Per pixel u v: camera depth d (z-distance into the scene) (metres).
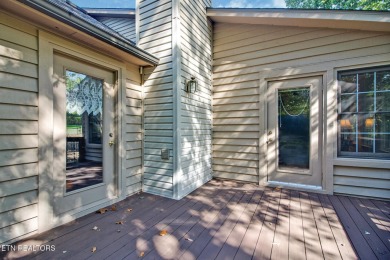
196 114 3.65
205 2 4.06
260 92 3.79
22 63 1.97
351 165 3.11
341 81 3.26
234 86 4.07
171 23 3.17
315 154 3.39
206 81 4.04
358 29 3.09
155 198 3.10
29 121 2.02
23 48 1.97
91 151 2.71
